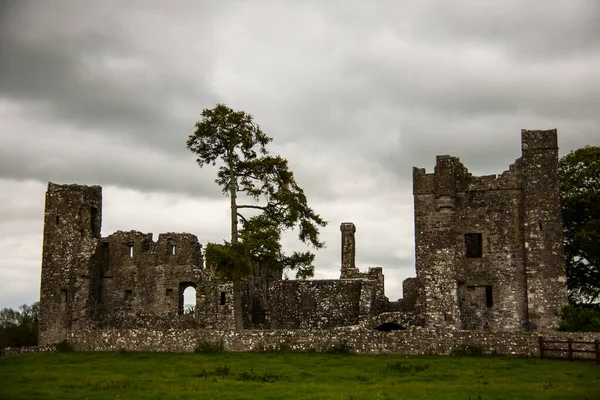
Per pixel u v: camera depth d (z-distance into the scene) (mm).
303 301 68375
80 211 74312
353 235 72750
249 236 58125
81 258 72812
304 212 61125
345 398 33906
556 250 61688
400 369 43938
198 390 36750
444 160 64438
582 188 72000
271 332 53688
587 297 72562
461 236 64438
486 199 64500
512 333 49750
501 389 36125
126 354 54375
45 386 39250
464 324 63156
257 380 40469
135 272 75812
